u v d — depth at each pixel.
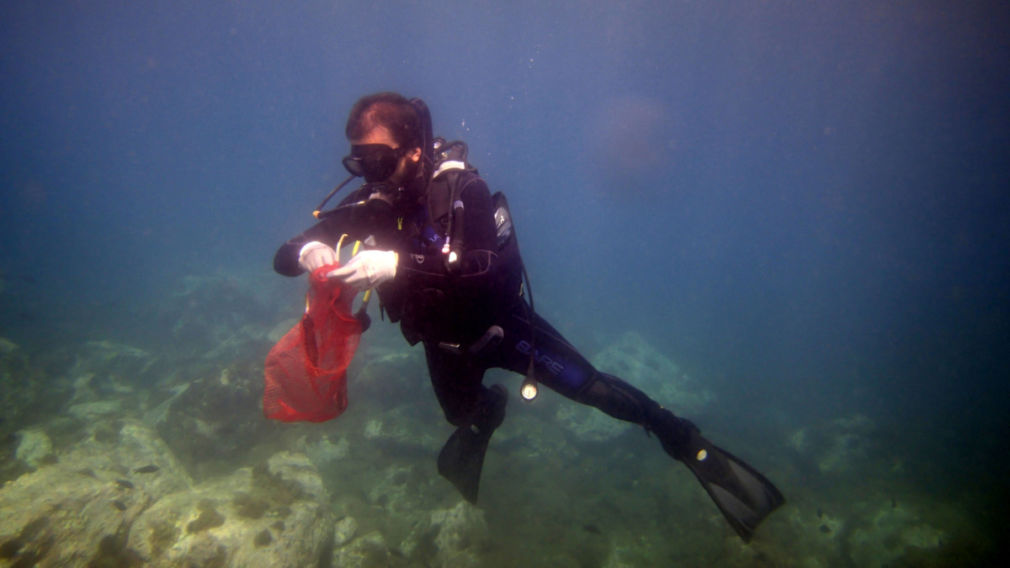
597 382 2.53
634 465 9.62
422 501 7.12
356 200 2.07
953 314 38.94
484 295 1.81
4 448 6.49
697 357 21.77
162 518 4.12
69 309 16.28
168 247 31.84
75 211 49.72
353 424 8.89
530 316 2.24
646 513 7.87
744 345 25.67
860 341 28.89
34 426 7.92
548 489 8.16
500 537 6.62
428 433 8.92
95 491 3.97
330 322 1.72
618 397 2.57
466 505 6.73
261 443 7.99
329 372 1.74
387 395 9.73
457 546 6.18
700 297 40.34
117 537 3.88
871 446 11.77
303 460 5.71
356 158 1.83
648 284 45.25
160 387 10.47
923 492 9.77
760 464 11.02
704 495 8.38
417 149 1.85
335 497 6.99
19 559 3.38
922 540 7.77
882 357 24.86
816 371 21.92
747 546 7.02
